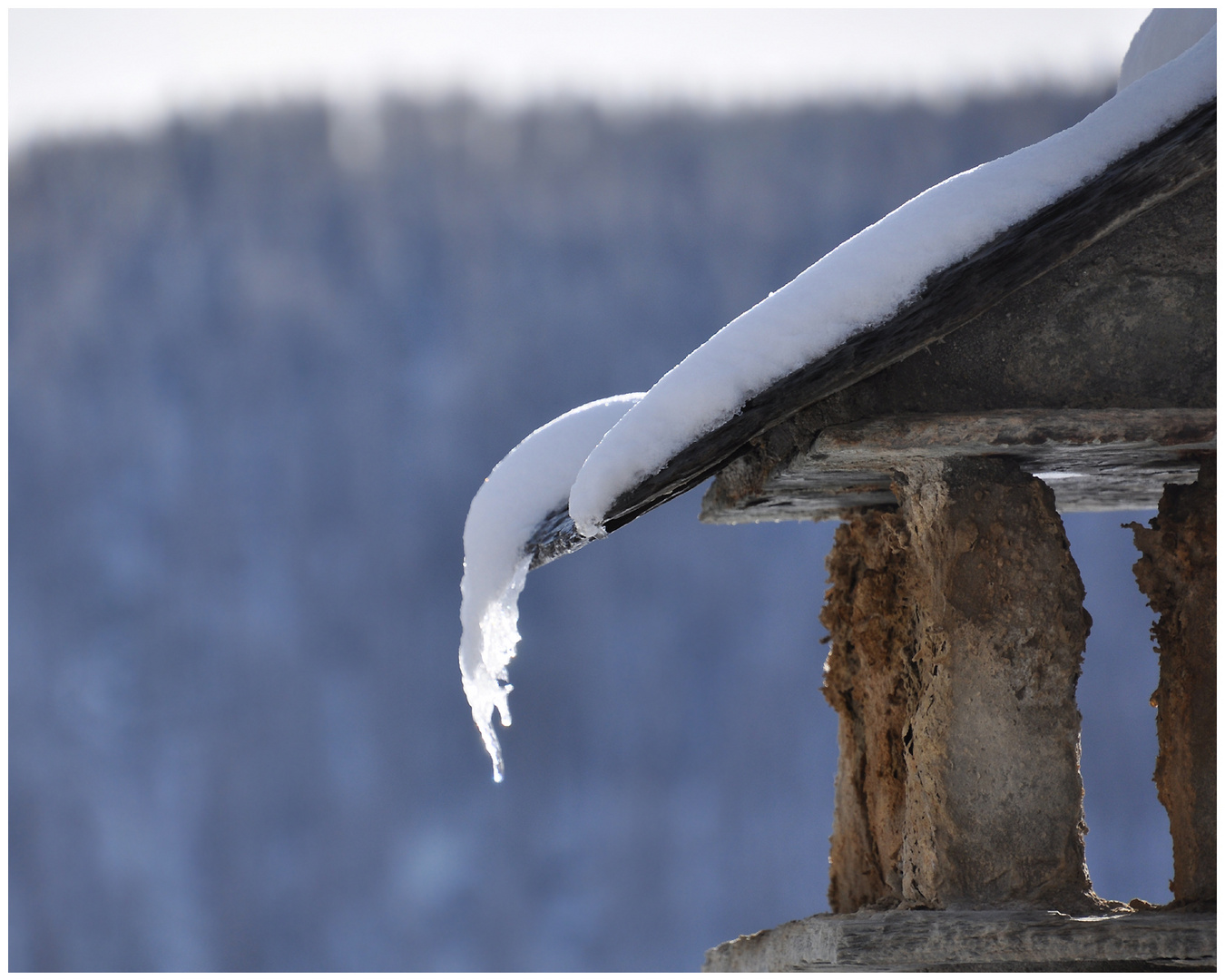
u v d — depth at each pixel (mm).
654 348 43312
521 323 43875
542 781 35438
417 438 42500
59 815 36938
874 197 43750
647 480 2605
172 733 38281
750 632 36594
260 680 38438
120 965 35156
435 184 46781
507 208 45938
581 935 34000
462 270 45156
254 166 47562
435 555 40719
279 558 40781
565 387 42906
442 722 38062
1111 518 28406
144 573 40906
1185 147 2594
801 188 44438
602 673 35875
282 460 42312
